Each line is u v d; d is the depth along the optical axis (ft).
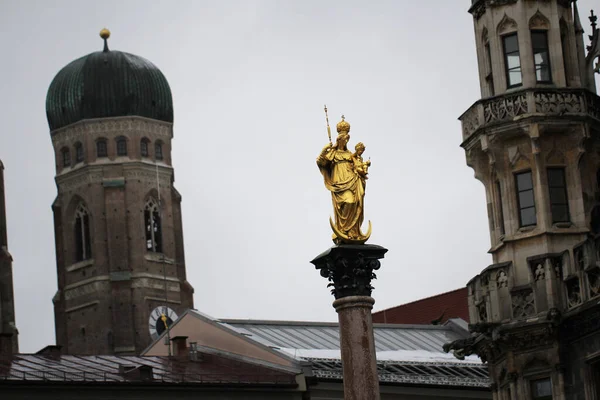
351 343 296.51
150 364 458.50
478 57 385.91
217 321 486.38
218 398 434.71
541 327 362.74
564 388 360.89
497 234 377.71
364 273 298.56
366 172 302.66
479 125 376.68
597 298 350.64
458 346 387.55
